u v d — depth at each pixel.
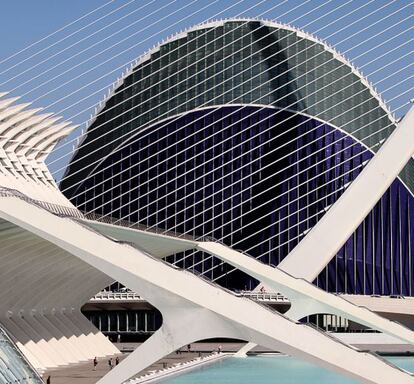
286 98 82.06
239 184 81.50
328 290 79.31
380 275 81.50
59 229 32.34
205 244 54.94
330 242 63.03
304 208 80.50
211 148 82.31
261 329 29.80
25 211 32.66
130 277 31.33
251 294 68.62
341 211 63.19
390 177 62.78
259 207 80.81
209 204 81.81
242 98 82.50
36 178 52.69
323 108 82.31
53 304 52.12
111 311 75.19
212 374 45.19
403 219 82.38
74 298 54.94
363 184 62.97
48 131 55.41
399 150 62.81
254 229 80.81
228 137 82.12
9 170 48.88
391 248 82.00
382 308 71.62
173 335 30.98
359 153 82.19
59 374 42.56
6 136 49.62
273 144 81.62
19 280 44.88
